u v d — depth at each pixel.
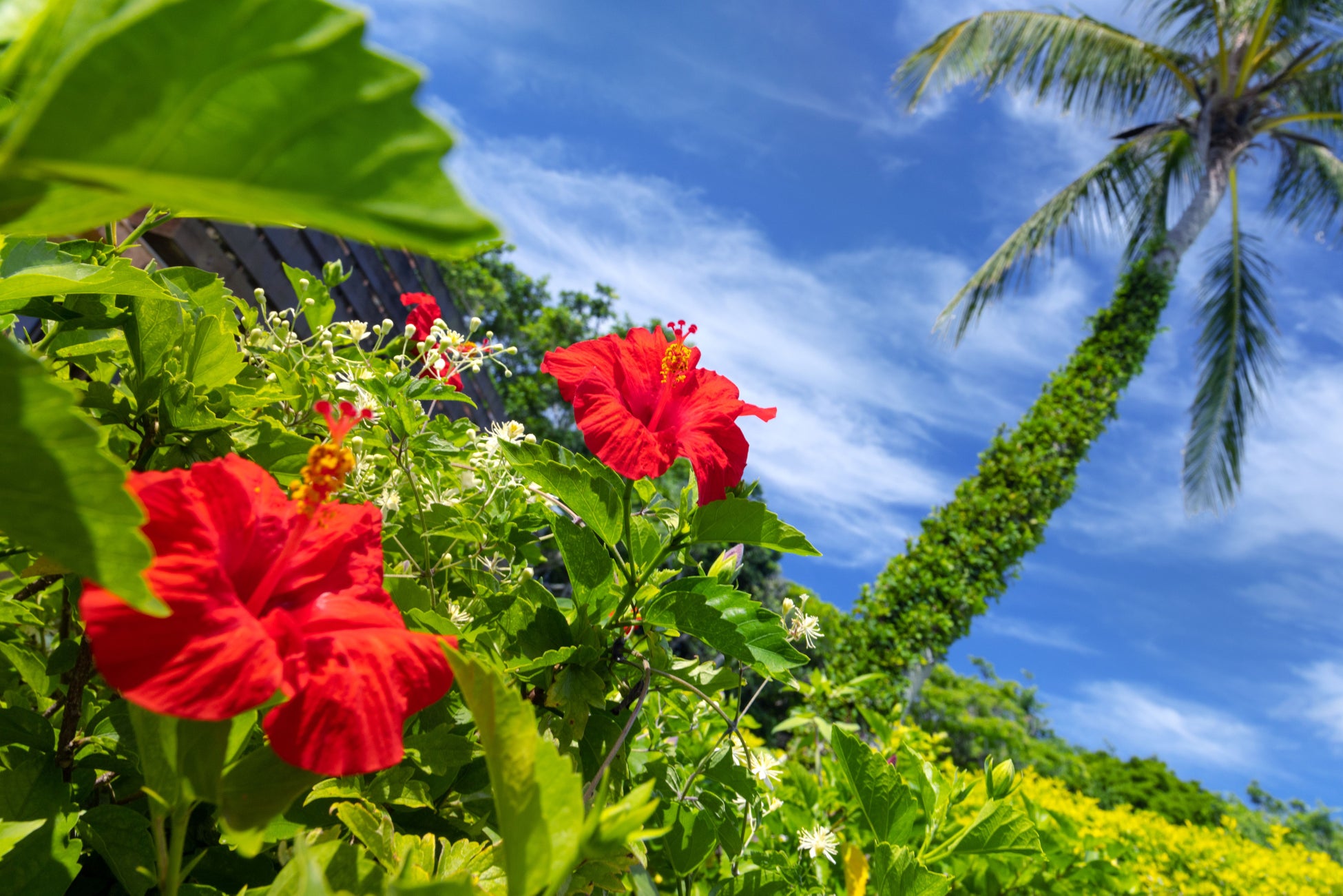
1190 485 9.58
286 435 1.04
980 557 7.75
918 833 1.67
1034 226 10.06
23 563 0.93
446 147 0.31
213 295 1.13
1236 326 9.48
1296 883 4.09
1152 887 3.33
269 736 0.53
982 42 10.27
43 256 0.79
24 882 0.64
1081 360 8.77
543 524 1.62
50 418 0.35
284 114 0.29
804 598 1.54
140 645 0.49
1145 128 10.54
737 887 1.28
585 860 0.84
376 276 3.95
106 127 0.28
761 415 1.38
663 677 1.23
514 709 0.53
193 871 0.79
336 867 0.65
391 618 0.68
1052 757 15.50
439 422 1.47
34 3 0.39
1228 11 9.73
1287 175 10.77
